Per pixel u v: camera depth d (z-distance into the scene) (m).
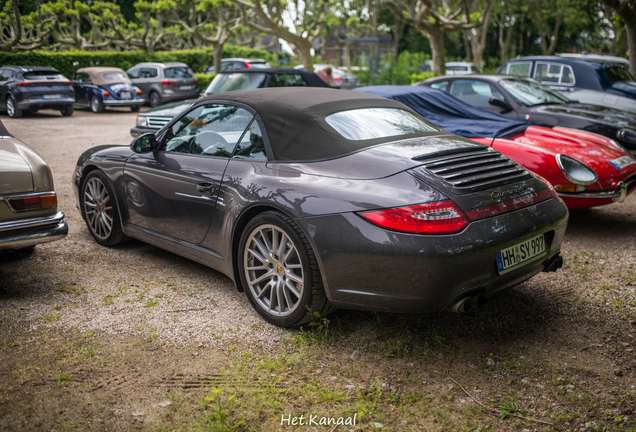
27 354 2.68
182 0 25.38
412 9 18.67
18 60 21.33
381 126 3.19
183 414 2.22
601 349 2.82
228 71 9.59
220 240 3.30
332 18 25.22
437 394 2.41
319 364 2.65
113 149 4.39
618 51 24.83
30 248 4.35
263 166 3.08
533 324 3.12
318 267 2.74
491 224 2.55
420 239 2.41
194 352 2.74
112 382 2.45
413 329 3.05
